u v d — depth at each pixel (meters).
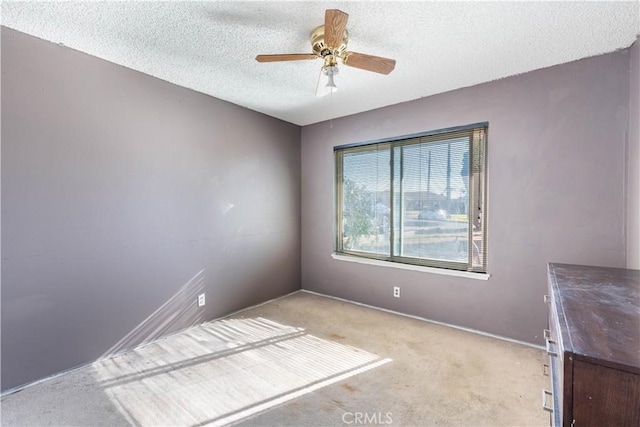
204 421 1.63
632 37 1.94
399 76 2.53
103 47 2.06
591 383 0.78
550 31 1.87
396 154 3.25
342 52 1.82
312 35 1.87
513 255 2.55
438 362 2.22
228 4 1.62
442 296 2.93
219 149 3.06
